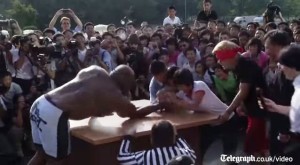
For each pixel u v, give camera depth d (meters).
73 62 6.06
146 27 9.47
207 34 7.76
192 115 3.93
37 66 6.09
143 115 3.85
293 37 6.84
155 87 4.32
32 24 27.70
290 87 3.23
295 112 2.85
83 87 3.45
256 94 3.65
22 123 5.25
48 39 6.96
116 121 3.76
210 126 4.02
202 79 6.04
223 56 3.71
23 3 33.84
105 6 37.75
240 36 6.75
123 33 8.90
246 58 3.68
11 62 6.20
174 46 7.00
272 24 7.61
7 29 9.20
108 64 6.52
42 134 3.54
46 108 3.47
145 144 3.61
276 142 3.39
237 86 5.32
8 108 5.18
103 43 6.82
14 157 5.02
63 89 3.54
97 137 3.28
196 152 3.92
